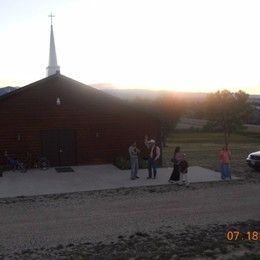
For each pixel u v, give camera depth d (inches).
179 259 458.6
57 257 472.7
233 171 1023.0
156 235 546.0
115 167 1077.8
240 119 2044.8
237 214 637.3
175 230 564.7
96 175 974.4
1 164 1055.6
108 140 1125.1
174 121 2074.3
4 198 770.8
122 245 509.0
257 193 776.9
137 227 583.2
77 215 647.8
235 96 2064.5
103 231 568.7
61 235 555.2
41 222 614.9
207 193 780.6
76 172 1015.0
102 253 482.0
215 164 1161.4
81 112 1105.4
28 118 1071.6
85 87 1105.4
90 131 1114.1
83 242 526.3
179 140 2089.1
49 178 948.6
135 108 1132.5
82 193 801.6
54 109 1088.2
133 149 921.5
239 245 498.9
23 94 1066.1
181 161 863.1
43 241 532.4
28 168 1070.4
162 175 970.1
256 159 1001.5
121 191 810.8
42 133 1082.7
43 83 1075.3
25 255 482.9
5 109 1056.2
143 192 798.5
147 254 473.4
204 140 2091.5
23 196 783.7
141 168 1056.2
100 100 1116.5
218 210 660.7
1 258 474.6
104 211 667.4
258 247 492.7
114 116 1125.7
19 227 592.4
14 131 1063.6
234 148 1669.5
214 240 517.7
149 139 1138.0
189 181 895.1
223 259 455.8
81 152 1110.4
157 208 679.1
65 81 1091.3
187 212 652.7
